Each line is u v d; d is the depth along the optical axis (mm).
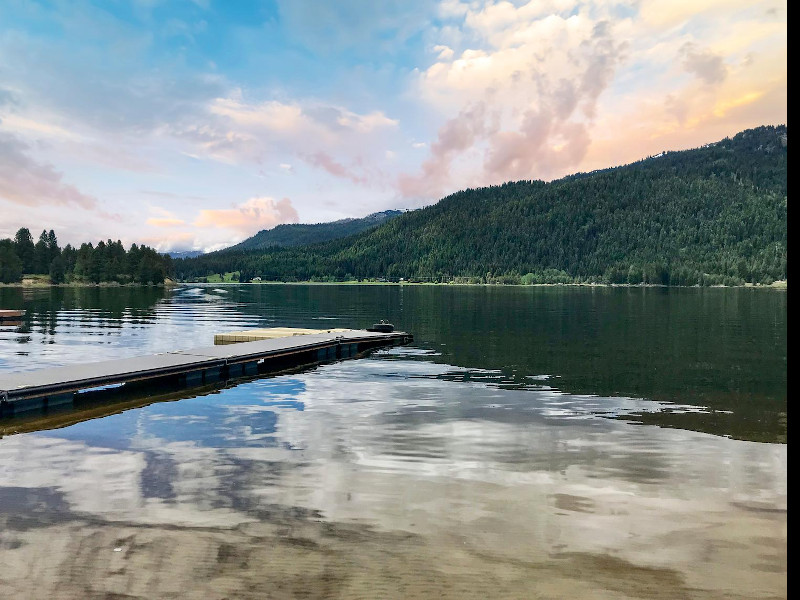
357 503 8797
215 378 21172
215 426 13758
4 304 77125
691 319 51156
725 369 22672
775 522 8125
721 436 12922
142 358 21594
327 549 7191
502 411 15461
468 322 48062
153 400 17047
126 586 6227
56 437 12703
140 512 8367
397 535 7637
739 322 47531
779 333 37594
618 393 18000
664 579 6496
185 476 10039
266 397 17500
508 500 8961
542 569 6719
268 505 8680
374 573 6582
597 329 40875
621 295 129625
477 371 22516
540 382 19953
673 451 11750
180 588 6191
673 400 16938
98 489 9344
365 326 44656
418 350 29359
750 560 6973
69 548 7156
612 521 8148
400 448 11906
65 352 27656
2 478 9891
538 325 44594
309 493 9219
